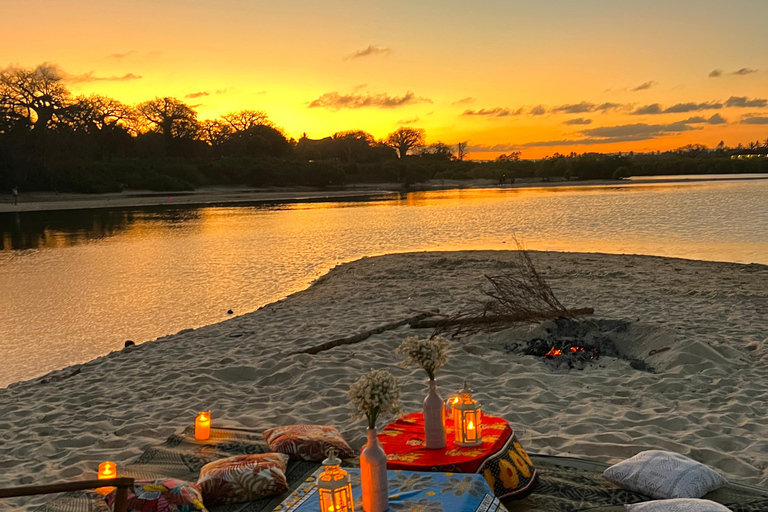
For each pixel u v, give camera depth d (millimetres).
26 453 5398
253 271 18188
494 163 138750
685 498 3518
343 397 6520
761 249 19109
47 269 19562
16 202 55375
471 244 22891
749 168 127188
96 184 73562
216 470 4098
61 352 10156
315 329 9883
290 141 141000
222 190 87562
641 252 19297
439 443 4059
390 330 9562
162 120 101312
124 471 4586
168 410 6352
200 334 10281
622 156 124500
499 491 3807
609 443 4902
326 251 22234
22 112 74562
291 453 4656
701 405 5859
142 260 21078
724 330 8578
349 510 3223
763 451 4703
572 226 28078
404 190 89625
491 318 9023
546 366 7582
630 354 7973
